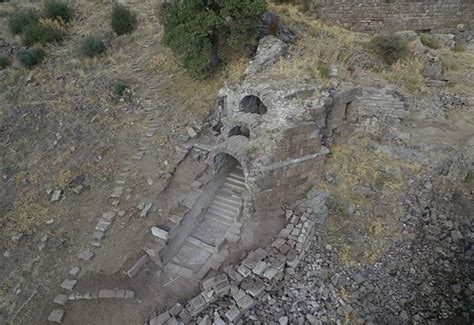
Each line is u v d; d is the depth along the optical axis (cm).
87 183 1877
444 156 1931
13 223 1716
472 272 1631
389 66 2230
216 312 1397
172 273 1559
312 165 1753
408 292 1567
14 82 2364
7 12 2875
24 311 1418
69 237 1661
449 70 2459
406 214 1783
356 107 2034
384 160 1956
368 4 2567
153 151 1992
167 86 2312
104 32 2736
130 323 1372
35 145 2059
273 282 1476
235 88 1967
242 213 1766
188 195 1750
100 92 2306
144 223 1664
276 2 2655
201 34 1952
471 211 1800
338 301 1505
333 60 2136
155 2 3019
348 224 1727
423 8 2608
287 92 1816
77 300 1441
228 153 1678
